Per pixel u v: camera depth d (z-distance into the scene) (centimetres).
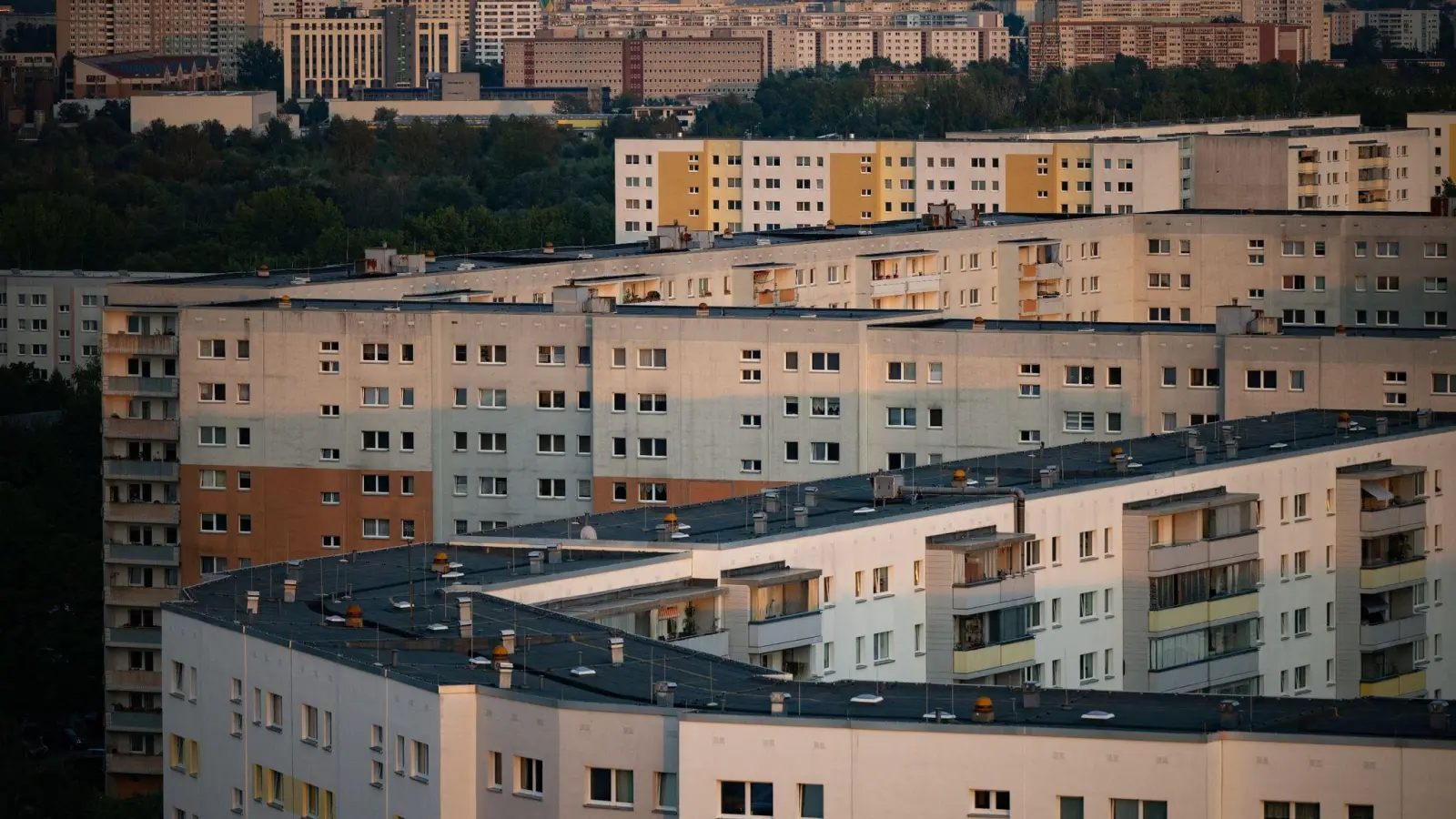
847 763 15762
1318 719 15688
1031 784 15500
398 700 17550
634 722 16362
